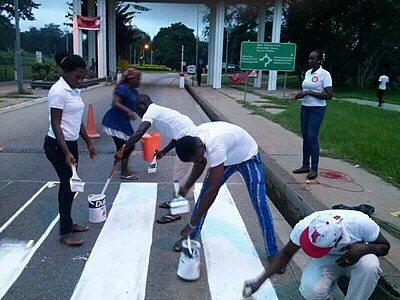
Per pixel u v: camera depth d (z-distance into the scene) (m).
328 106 16.62
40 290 3.20
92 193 5.46
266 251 3.72
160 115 4.65
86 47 35.62
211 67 29.70
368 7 29.75
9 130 9.84
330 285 2.74
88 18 24.77
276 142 8.40
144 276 3.43
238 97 19.50
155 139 6.44
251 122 11.09
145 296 3.16
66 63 3.64
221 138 3.33
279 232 4.51
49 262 3.62
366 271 2.57
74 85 3.73
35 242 3.98
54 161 3.79
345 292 3.18
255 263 3.69
